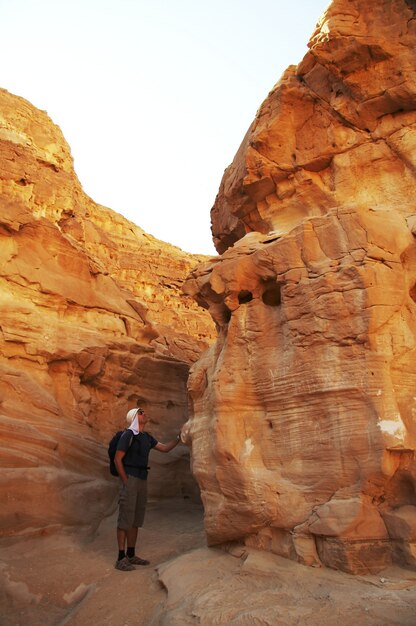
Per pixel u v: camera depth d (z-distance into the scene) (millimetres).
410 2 8133
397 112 8312
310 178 8898
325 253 6996
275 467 6766
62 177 19016
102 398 12320
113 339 12805
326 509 6062
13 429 9203
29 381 10367
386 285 6582
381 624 4438
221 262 7906
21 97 21891
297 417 6699
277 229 9312
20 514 8273
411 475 6055
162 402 13664
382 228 6898
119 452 7691
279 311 7312
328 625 4535
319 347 6645
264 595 5371
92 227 25156
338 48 8148
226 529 6902
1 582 6797
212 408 7461
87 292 13438
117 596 6395
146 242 32406
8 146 16734
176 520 10234
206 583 5984
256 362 7238
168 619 5293
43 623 6156
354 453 6129
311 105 9055
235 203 10203
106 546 8367
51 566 7406
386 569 5801
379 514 6039
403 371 6438
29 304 11836
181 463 12258
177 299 30203
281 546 6449
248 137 10102
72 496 9133
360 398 6242
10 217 11859
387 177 8211
